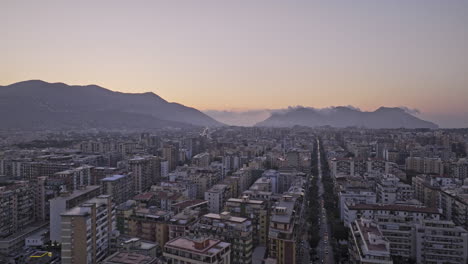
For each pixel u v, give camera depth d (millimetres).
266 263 195500
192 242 168875
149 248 198375
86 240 186125
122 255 171000
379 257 178000
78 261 184750
